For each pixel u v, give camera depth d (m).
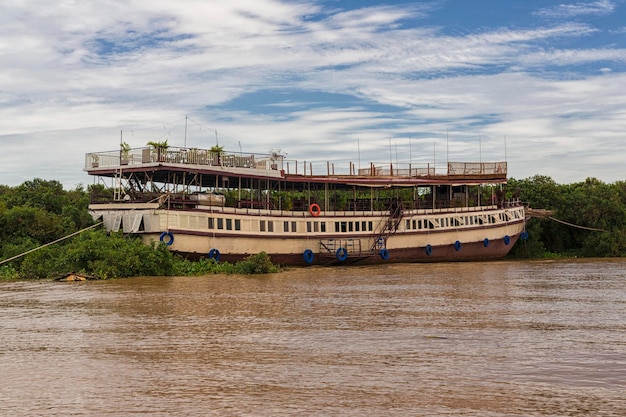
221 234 59.03
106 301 36.12
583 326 27.75
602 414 15.83
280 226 63.84
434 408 16.30
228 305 34.66
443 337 25.22
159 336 25.67
